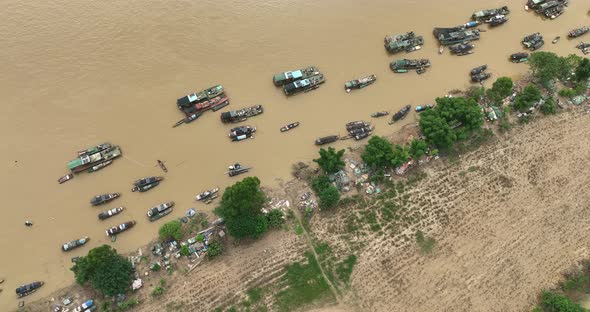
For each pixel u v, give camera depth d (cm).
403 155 9056
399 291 8381
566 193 9375
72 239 8644
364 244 8675
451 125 9500
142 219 8850
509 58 10756
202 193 9019
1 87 9819
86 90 9869
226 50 10475
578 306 8075
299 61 10494
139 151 9394
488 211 9106
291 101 10006
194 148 9475
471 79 10456
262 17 10900
